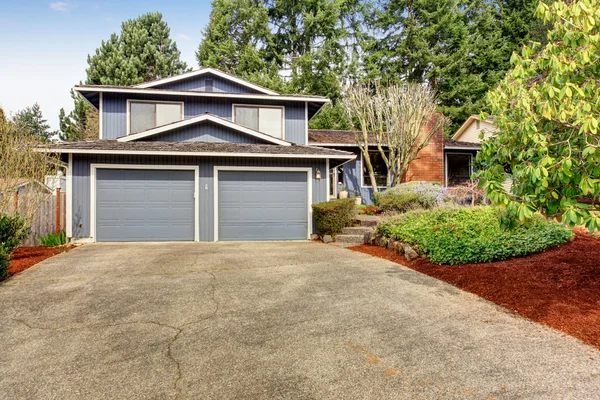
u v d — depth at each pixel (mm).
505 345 3465
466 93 27688
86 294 5203
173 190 10797
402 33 29625
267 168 11227
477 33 28266
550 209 3945
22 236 7043
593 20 3787
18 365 3188
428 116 16266
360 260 7555
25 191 8883
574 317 3984
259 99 13891
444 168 17906
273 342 3627
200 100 13516
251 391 2768
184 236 10836
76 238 10242
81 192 10305
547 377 2889
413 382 2859
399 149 15289
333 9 29984
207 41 29547
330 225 10453
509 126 4160
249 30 29953
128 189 10562
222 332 3879
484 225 7676
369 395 2693
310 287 5543
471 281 5500
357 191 16703
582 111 3625
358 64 29719
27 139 9086
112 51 26141
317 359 3264
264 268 6848
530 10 27359
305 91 28375
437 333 3787
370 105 16281
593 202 4023
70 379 2955
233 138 12562
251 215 11156
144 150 10172
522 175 3754
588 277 5043
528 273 5453
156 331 3912
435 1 28781
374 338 3695
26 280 5984
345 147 16641
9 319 4250
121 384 2881
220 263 7305
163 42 28500
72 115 25078
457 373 2980
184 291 5352
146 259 7707
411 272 6434
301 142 14234
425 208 12289
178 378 2963
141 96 13109
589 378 2861
